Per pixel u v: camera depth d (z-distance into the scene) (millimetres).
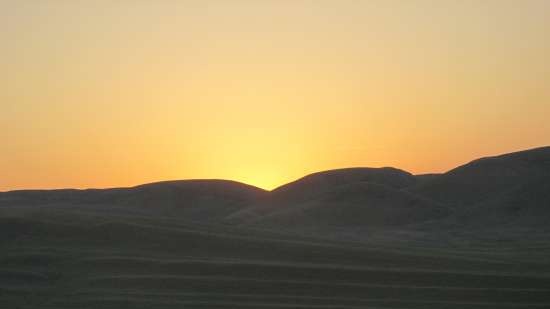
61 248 82688
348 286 70250
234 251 83000
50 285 73000
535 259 86812
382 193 166125
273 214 165625
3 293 69812
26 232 86250
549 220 143125
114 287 71312
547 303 65688
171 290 70375
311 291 69625
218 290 70312
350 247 87062
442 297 67438
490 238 123188
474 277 72188
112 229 86688
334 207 161625
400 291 69000
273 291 69812
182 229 88875
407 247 95312
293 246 84375
